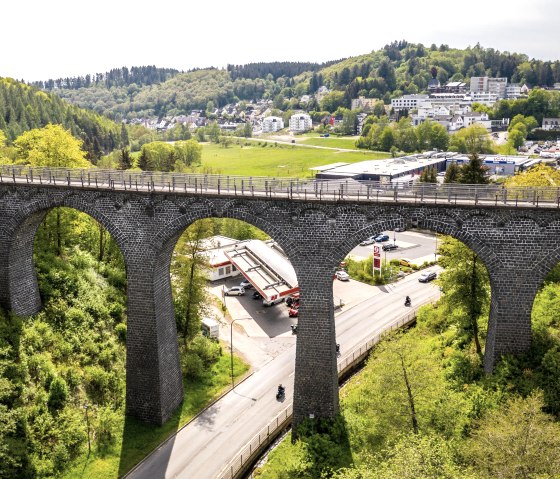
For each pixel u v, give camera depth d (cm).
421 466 2848
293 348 6731
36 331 5119
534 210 3925
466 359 5075
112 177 4978
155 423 4925
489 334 4412
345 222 4256
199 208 4550
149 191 4609
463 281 5441
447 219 4100
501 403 3875
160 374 4872
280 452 4459
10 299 5144
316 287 4391
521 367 4100
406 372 4128
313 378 4469
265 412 5247
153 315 4778
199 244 6481
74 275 6028
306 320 4438
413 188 4244
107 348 5475
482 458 3166
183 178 4794
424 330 6619
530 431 3055
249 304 8256
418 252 11050
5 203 5059
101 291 6175
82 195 4834
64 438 4403
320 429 4453
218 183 4559
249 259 9406
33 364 4762
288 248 4412
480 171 8419
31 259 5412
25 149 7844
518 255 4025
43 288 5644
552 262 3969
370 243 11762
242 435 4856
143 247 4728
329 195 4394
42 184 4903
